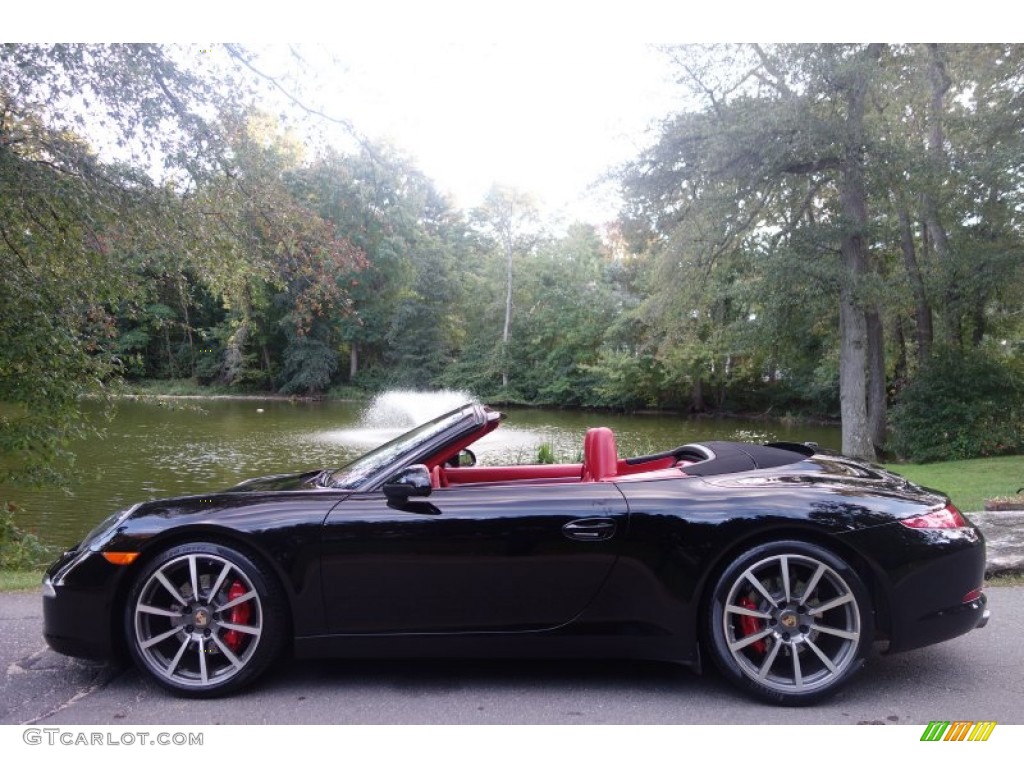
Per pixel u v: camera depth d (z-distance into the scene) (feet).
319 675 10.69
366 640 9.95
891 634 9.59
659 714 9.32
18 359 25.34
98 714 9.46
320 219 29.40
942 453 58.23
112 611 10.03
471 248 188.03
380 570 9.87
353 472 11.41
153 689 10.24
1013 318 70.64
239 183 27.22
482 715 9.33
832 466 11.16
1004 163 49.47
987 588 14.96
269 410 127.24
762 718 9.19
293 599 9.90
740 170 53.31
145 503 10.98
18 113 23.68
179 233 26.35
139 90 24.17
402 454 10.92
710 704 9.61
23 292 24.80
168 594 10.21
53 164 24.93
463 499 10.18
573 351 154.61
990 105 58.44
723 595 9.66
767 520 9.65
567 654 9.93
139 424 91.91
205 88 25.39
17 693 10.14
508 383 164.04
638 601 9.82
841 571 9.49
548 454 30.76
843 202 57.26
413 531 9.90
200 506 10.49
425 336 177.06
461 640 9.95
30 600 15.23
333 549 9.91
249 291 31.35
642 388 136.26
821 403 115.85
